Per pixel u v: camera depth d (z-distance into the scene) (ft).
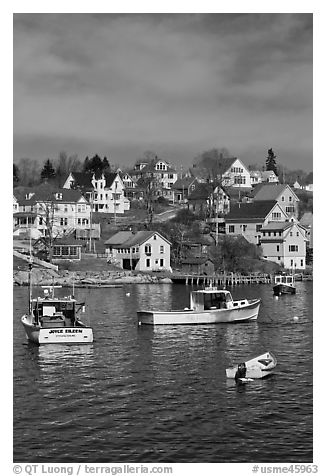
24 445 106.73
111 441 108.06
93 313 253.24
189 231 506.07
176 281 411.34
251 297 320.09
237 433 110.83
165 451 104.17
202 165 654.12
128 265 451.53
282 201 541.75
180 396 131.54
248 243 461.78
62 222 515.50
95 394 133.80
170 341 191.42
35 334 183.42
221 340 193.06
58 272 401.70
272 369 148.25
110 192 603.67
